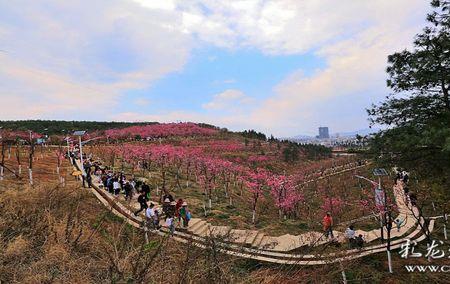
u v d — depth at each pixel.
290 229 24.50
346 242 20.56
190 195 36.09
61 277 4.94
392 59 18.03
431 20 16.97
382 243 21.89
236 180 51.69
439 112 16.64
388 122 18.34
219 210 30.06
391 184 42.22
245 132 137.88
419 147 16.17
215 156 67.50
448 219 25.95
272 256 15.73
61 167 41.81
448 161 15.59
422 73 16.52
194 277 4.61
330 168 72.50
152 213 16.11
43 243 6.07
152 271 4.71
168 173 49.12
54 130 95.44
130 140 93.69
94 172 35.72
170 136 102.19
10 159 45.56
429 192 20.81
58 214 7.27
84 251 5.76
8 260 5.51
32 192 8.24
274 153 88.69
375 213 25.81
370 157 18.39
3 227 6.54
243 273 5.34
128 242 5.66
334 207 37.03
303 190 48.56
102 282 4.75
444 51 15.91
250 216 29.42
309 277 5.82
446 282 17.12
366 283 14.90
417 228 24.73
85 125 113.62
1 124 88.25
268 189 45.44
